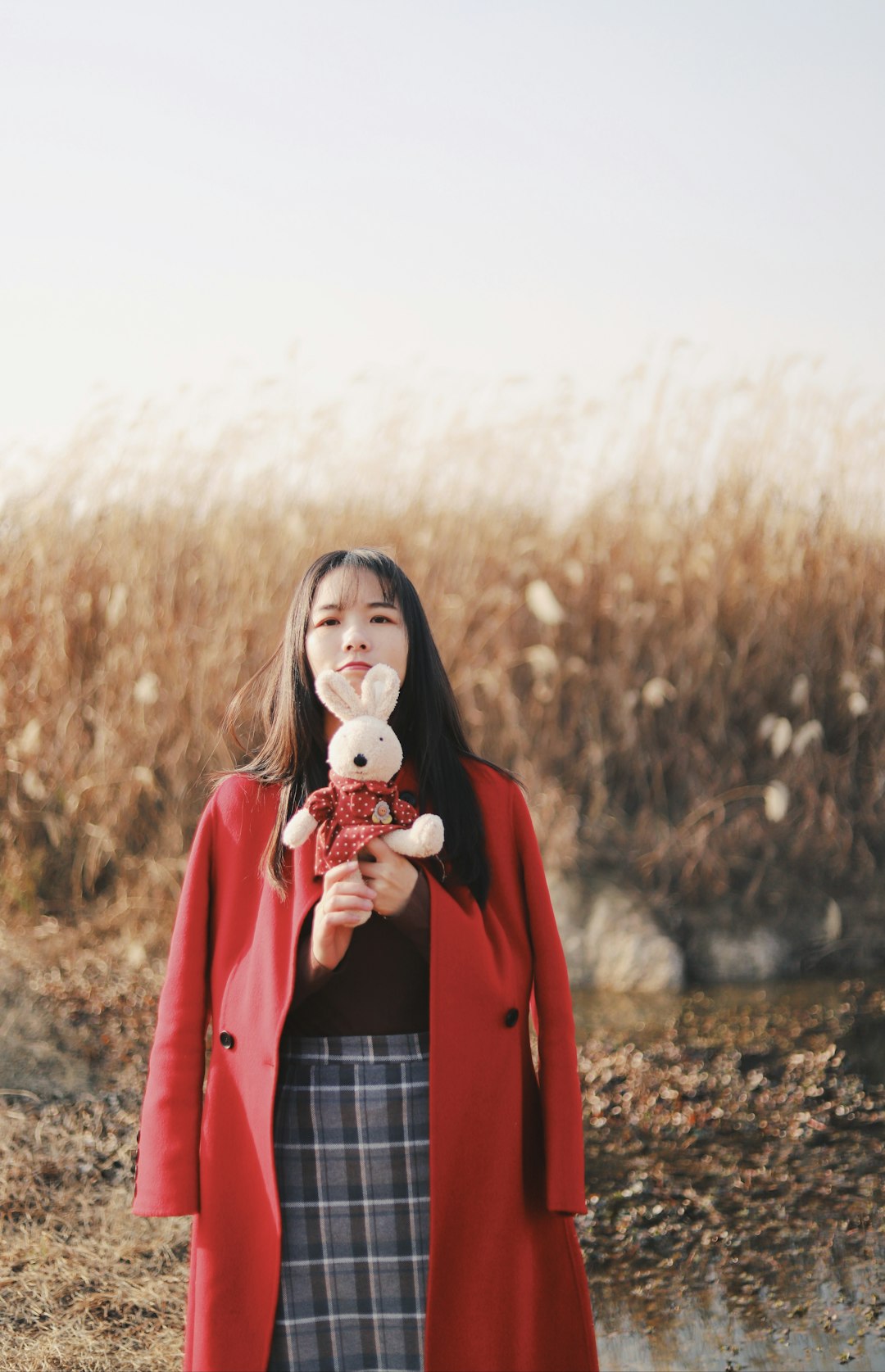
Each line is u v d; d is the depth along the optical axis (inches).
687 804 263.3
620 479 297.4
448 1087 70.9
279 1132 71.8
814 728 236.8
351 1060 72.6
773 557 280.2
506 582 279.7
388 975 74.4
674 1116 166.4
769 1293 122.3
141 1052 179.6
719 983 227.9
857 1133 160.4
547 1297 74.6
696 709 274.8
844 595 280.2
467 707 258.1
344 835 70.6
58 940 221.6
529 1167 75.7
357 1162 71.1
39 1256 126.0
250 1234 70.7
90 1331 112.7
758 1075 179.9
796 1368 108.5
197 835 80.9
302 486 290.5
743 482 293.6
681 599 278.7
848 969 232.7
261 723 92.5
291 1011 73.8
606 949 230.2
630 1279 126.3
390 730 72.9
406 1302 70.4
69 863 245.0
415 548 278.4
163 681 252.1
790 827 259.1
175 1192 70.6
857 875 251.6
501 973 76.0
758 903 244.7
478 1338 69.9
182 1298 119.0
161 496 279.7
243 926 76.9
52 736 254.4
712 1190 145.3
